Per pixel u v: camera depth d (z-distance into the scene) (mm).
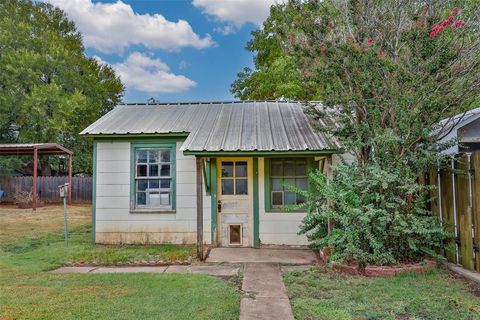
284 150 6875
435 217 5715
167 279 5324
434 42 5645
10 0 25344
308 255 7188
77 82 25141
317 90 7785
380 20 6750
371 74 5953
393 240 5773
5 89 21984
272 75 17891
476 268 5156
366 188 5676
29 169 25016
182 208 8352
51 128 22406
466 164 5328
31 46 23578
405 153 5926
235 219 8219
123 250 7613
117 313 3953
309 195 6473
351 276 5480
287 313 3961
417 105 5656
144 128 8383
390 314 3904
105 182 8461
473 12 6234
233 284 5172
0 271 5867
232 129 8195
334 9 7027
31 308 4113
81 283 5145
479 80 5984
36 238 9211
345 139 6516
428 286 4812
